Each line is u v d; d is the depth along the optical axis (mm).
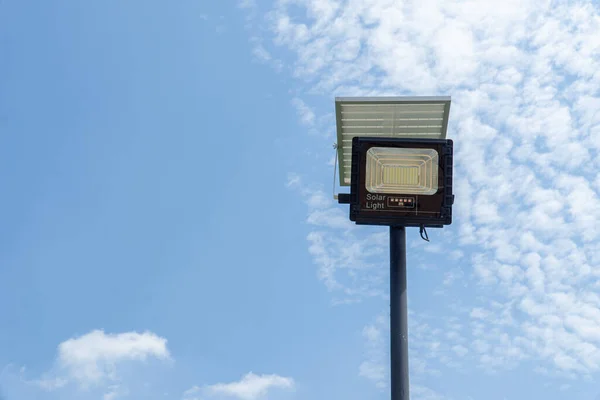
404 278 8523
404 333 8312
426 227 8523
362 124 9336
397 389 8117
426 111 9125
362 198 8469
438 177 8484
